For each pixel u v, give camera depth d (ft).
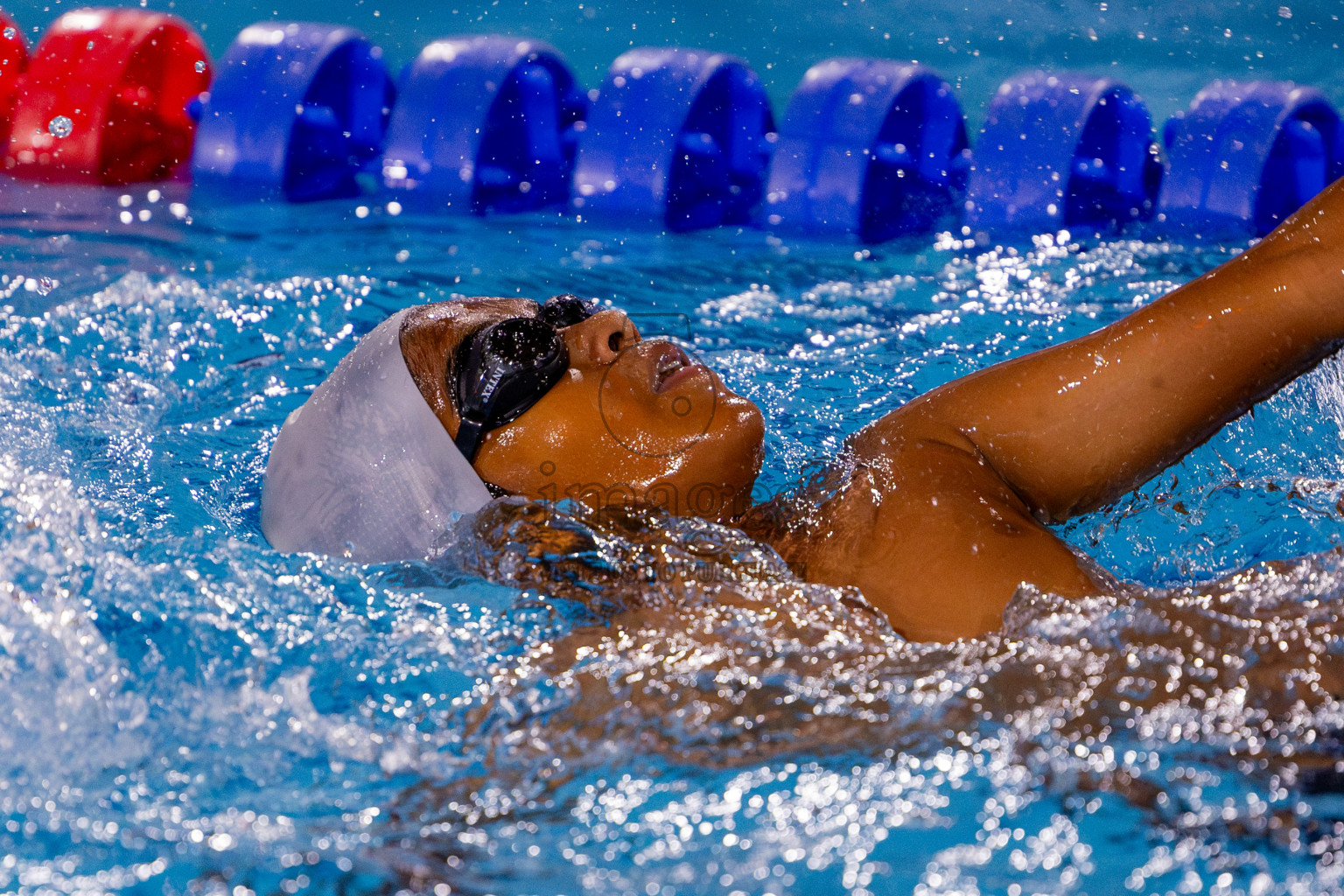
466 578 17.43
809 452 23.22
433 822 12.80
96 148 44.52
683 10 76.23
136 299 32.01
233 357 29.25
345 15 73.05
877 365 28.25
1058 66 65.46
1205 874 11.24
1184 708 13.25
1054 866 11.47
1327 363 20.83
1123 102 44.21
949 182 45.06
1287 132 42.11
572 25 73.00
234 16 71.00
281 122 44.86
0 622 15.53
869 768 12.87
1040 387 18.08
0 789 13.26
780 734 13.47
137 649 15.56
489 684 14.93
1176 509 20.44
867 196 42.14
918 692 13.83
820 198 41.91
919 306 32.83
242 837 12.58
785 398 26.17
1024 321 31.30
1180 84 62.18
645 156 42.98
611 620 15.85
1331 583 15.46
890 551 16.78
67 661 15.14
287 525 19.30
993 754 12.85
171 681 15.06
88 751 13.91
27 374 26.94
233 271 34.94
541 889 11.66
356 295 33.35
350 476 18.53
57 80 45.96
